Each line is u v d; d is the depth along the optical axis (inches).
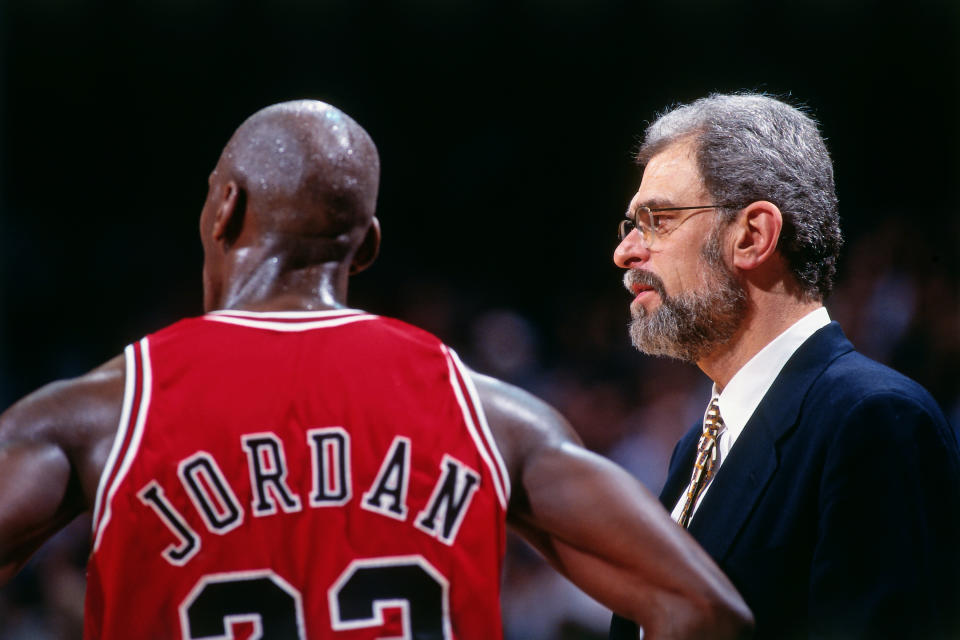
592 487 200.2
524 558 621.3
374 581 187.2
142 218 1037.2
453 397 201.0
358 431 192.9
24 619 622.2
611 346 899.4
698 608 193.6
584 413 788.6
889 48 881.5
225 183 214.5
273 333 200.1
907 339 670.5
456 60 1042.1
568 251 1018.7
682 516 257.9
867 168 869.8
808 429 242.8
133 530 183.9
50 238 1013.2
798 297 260.5
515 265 1022.4
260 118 216.2
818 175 262.7
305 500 188.4
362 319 205.6
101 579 185.5
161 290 1005.2
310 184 207.9
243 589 184.2
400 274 1000.9
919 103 869.2
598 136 1024.9
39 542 187.3
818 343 255.9
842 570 224.2
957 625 222.7
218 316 202.4
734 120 262.8
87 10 1003.3
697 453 274.1
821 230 260.5
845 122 882.8
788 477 241.6
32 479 183.2
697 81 970.7
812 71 908.6
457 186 1041.5
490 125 1048.2
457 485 194.7
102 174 1032.2
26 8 992.9
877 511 225.0
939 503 228.2
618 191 1015.6
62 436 187.5
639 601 198.2
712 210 258.4
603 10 1007.6
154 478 185.8
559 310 973.8
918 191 858.1
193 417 189.9
